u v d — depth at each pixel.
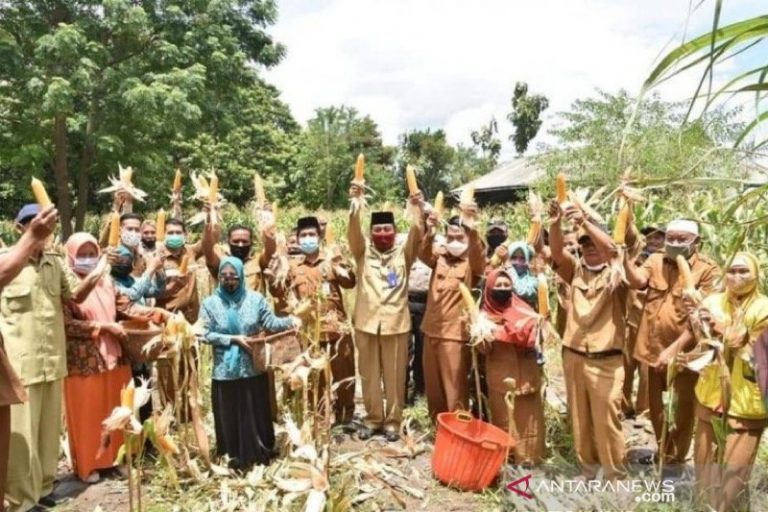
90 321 4.28
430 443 5.09
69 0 15.91
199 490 4.22
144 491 4.24
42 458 4.02
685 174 1.79
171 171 22.88
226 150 28.20
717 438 3.32
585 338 4.02
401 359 5.15
